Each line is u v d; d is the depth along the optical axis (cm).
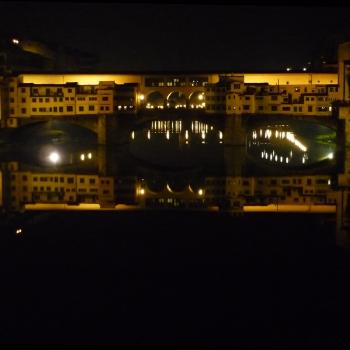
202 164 10638
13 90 13588
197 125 19762
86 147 13762
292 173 9362
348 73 13238
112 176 8988
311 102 13200
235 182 8262
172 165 10550
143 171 9681
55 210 5791
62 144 14550
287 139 15638
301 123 17200
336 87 13300
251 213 5575
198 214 5494
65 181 8375
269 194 7012
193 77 14412
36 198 6762
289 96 13550
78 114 13450
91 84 14425
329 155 12206
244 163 10762
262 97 13212
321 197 6744
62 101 13488
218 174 9238
